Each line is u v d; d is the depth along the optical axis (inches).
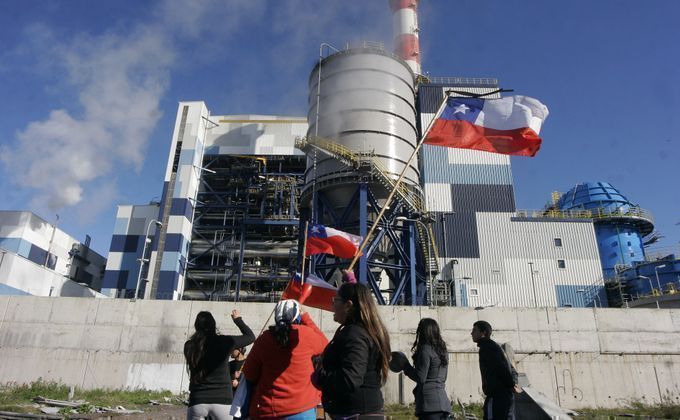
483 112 577.0
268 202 2134.6
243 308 978.7
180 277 1877.5
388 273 1300.4
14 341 952.9
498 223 1868.8
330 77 1332.4
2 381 922.7
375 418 146.0
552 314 965.2
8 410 586.6
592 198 2294.5
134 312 974.4
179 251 1873.8
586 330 953.5
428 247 1499.8
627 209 2231.8
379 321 155.8
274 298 1857.8
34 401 705.6
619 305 1963.6
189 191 1990.7
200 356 212.4
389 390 887.7
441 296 1676.9
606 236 2181.3
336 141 1250.0
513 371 249.4
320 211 1262.3
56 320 968.3
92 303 981.2
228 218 2062.0
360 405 145.3
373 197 1196.5
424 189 1921.8
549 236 1845.5
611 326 957.8
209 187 2119.8
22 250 1987.0
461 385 908.6
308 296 465.1
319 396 173.6
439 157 1974.7
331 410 148.4
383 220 1207.6
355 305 157.1
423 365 216.8
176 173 2026.3
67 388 888.9
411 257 1206.9
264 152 2167.8
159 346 951.0
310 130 1344.7
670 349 940.6
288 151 2167.8
